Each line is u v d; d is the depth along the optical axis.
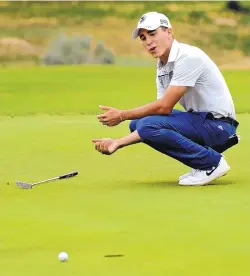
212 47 117.25
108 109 24.89
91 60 105.50
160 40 25.34
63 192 24.03
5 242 18.45
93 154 31.06
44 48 112.44
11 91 60.34
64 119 42.44
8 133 36.75
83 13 121.00
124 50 114.12
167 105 24.95
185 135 25.11
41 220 20.48
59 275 16.00
